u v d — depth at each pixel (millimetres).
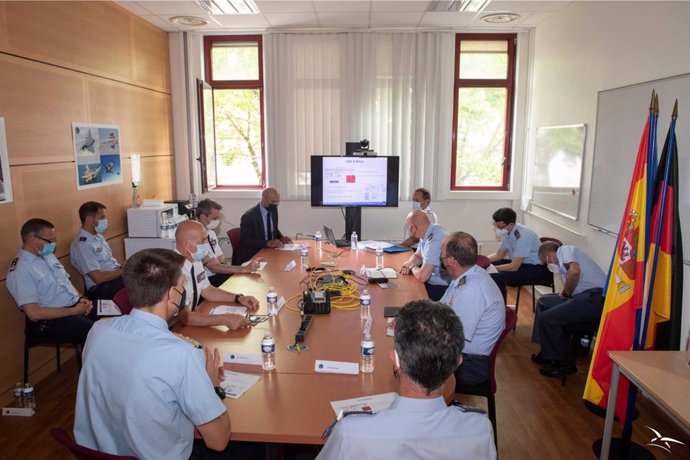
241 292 3141
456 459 1204
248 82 5918
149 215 4652
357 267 3807
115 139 4566
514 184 5941
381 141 5789
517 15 5062
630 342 2723
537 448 2736
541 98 5355
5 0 3170
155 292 1573
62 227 3793
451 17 5164
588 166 4238
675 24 3074
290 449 2084
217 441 1561
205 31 5691
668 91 3123
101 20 4332
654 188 2738
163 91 5648
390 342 2344
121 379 1504
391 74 5668
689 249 2918
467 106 5922
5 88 3184
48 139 3617
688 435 2857
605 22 3967
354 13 5012
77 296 3434
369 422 1219
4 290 3217
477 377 2510
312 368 2074
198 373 1555
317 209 6035
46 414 3107
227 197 6000
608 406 2350
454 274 2697
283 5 4723
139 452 1499
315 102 5742
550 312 3529
